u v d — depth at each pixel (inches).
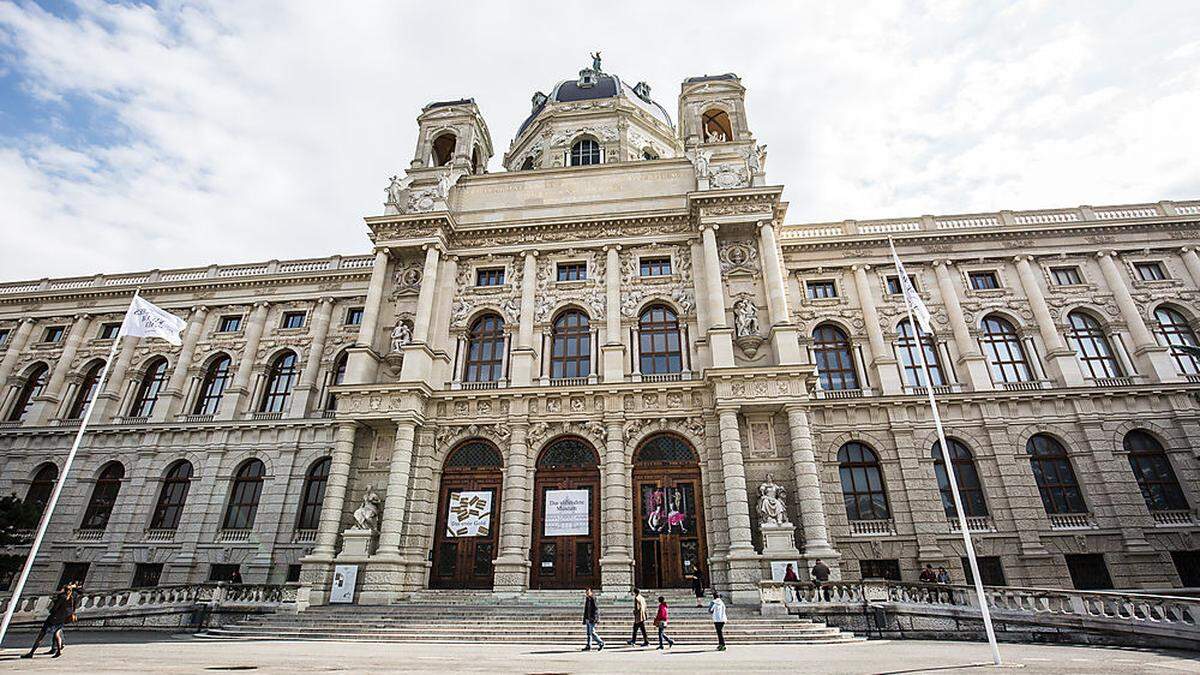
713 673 537.0
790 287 1574.8
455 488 1269.7
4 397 1768.0
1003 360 1462.8
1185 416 1311.5
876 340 1476.4
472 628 890.7
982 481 1311.5
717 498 1162.6
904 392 1424.7
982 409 1366.9
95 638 906.7
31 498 1611.7
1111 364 1433.3
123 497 1553.9
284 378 1712.6
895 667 573.9
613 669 571.5
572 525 1208.8
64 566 1507.1
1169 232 1547.7
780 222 1502.2
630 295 1419.8
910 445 1349.7
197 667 587.5
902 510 1298.0
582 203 1547.7
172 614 1065.5
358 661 639.8
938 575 1169.4
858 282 1561.3
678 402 1258.6
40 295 1895.9
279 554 1440.7
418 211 1540.4
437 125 1775.3
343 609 1040.2
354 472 1275.8
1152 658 636.1
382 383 1268.5
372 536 1190.3
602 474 1222.3
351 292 1771.7
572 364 1381.6
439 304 1446.9
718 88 1695.4
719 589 1091.3
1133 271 1519.4
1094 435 1316.4
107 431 1630.2
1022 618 835.4
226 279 1817.2
